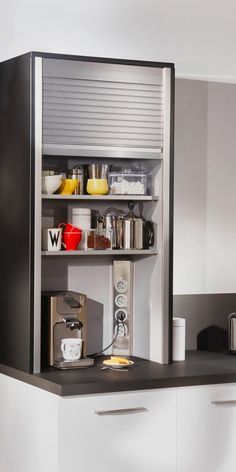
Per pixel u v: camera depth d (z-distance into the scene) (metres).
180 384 3.90
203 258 4.65
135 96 4.13
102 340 4.43
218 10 4.62
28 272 3.92
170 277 4.20
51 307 4.05
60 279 4.34
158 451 3.88
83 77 4.03
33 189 3.90
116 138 4.11
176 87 4.57
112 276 4.44
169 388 3.89
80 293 4.30
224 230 4.70
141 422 3.84
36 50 4.30
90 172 4.21
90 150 4.07
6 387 4.14
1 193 4.17
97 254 4.18
